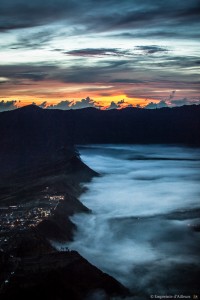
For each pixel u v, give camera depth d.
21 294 119.19
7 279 125.94
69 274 131.50
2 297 117.88
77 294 124.31
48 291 121.19
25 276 127.06
